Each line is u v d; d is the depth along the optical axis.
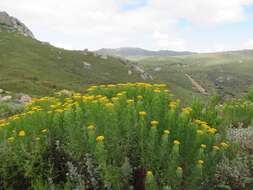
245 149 7.27
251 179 6.31
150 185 5.20
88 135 5.86
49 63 130.75
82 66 141.50
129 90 8.51
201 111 8.26
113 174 5.43
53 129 6.47
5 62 115.81
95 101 6.59
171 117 6.24
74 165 6.00
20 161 6.07
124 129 5.95
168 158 5.53
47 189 5.75
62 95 9.44
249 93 13.16
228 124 9.10
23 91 74.81
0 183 6.10
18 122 6.94
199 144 5.94
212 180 5.96
